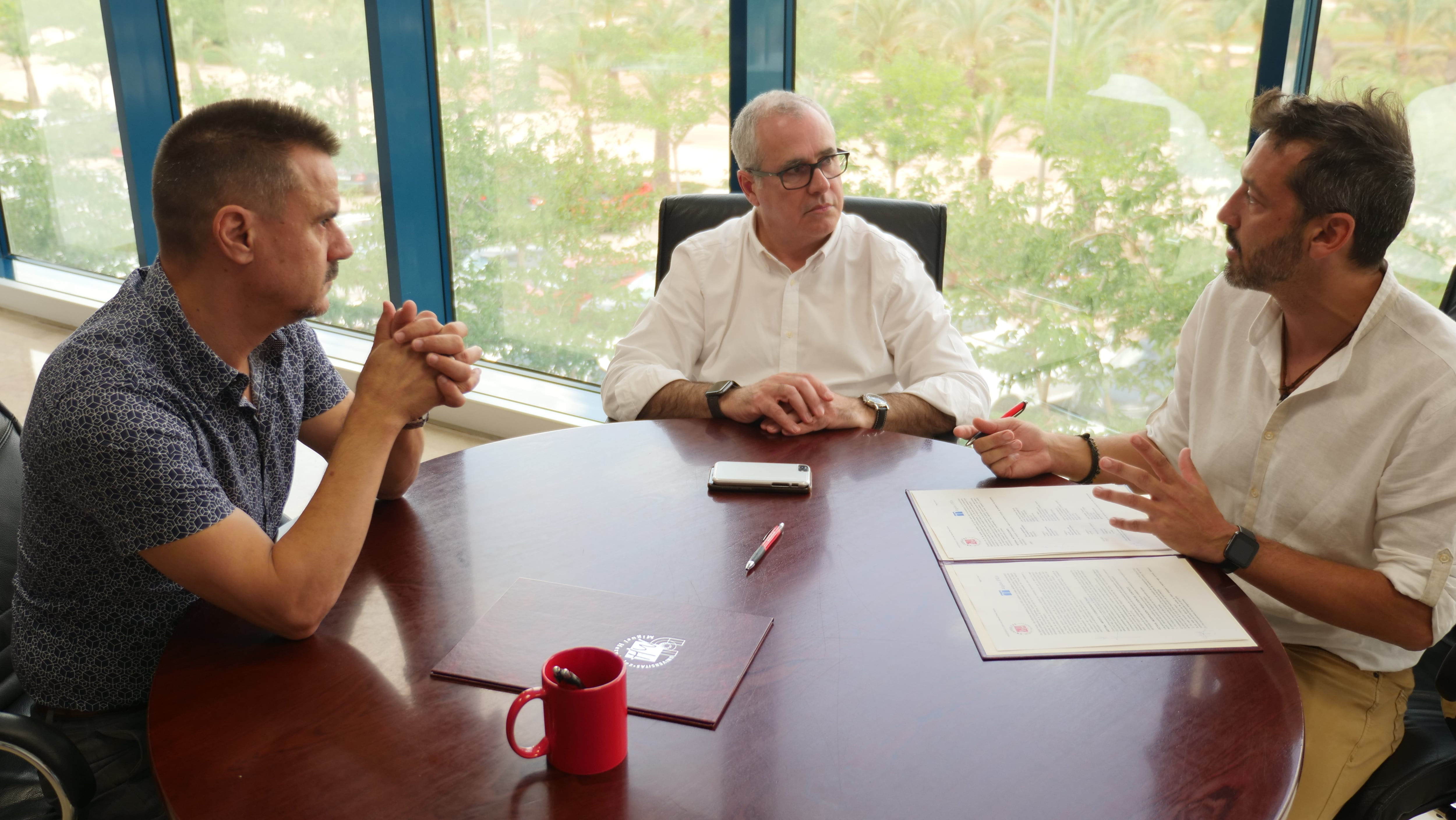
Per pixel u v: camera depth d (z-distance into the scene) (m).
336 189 1.24
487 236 3.80
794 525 1.37
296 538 1.11
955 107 2.77
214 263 1.18
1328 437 1.40
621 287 3.52
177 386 1.20
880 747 0.90
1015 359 2.91
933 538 1.32
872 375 2.17
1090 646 1.06
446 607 1.15
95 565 1.19
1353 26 2.22
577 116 3.43
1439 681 1.27
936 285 2.29
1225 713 0.96
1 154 5.34
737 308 2.20
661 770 0.88
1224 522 1.26
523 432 3.56
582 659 0.89
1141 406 2.72
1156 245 2.57
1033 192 2.72
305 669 1.03
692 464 1.60
